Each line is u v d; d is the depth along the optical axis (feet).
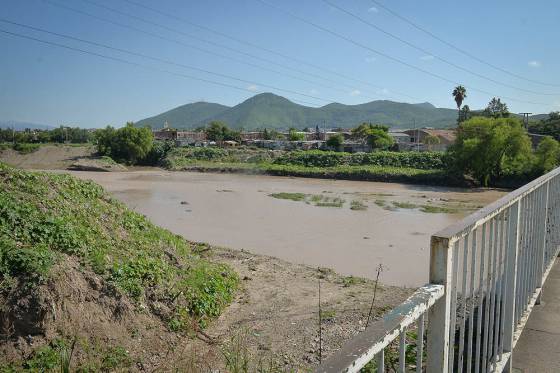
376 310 28.63
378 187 149.18
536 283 14.61
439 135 311.68
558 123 243.81
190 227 76.38
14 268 23.41
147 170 204.03
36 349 21.66
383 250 61.57
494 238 9.48
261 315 28.76
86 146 239.09
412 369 16.15
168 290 27.66
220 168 196.85
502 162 152.05
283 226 78.18
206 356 23.02
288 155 215.51
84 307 24.06
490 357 9.76
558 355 12.80
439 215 93.66
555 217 17.76
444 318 6.26
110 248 29.01
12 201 27.91
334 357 4.42
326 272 40.06
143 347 23.89
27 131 336.70
